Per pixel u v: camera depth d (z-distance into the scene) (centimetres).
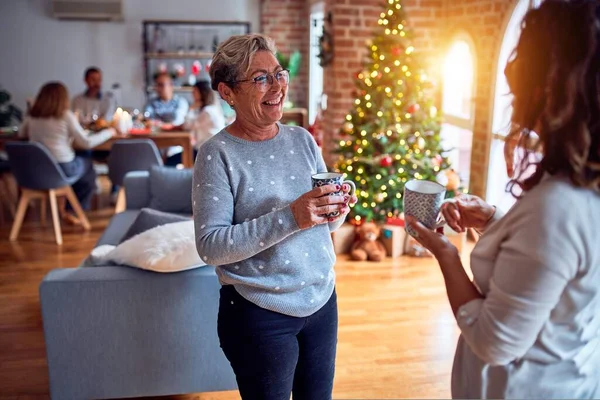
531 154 101
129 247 231
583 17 88
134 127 537
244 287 149
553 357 99
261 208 146
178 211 379
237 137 150
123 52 770
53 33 751
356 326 308
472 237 443
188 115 541
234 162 147
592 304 95
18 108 761
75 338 217
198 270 221
